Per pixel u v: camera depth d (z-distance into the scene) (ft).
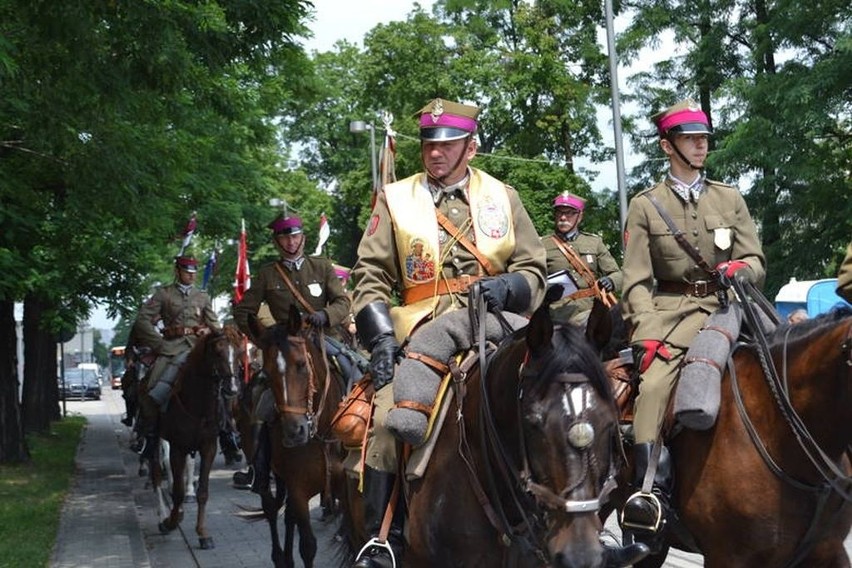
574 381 15.26
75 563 37.47
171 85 41.68
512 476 17.19
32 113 41.78
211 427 43.52
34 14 36.83
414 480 19.03
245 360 56.03
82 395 215.72
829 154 96.58
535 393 15.42
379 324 19.79
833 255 100.17
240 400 41.81
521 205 21.24
